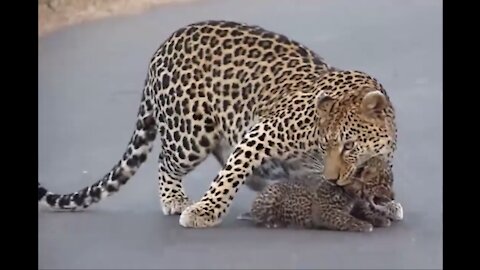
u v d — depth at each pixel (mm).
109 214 13906
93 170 15758
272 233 12734
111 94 19281
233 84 13469
